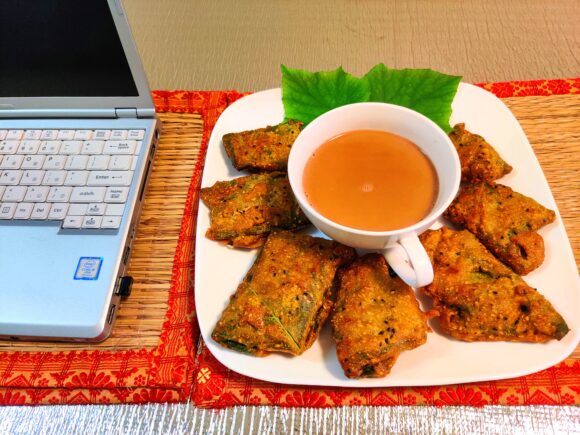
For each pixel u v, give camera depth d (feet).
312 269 1.01
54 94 1.25
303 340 0.95
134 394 1.02
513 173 1.15
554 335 0.91
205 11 1.86
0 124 1.31
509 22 1.74
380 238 0.85
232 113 1.28
